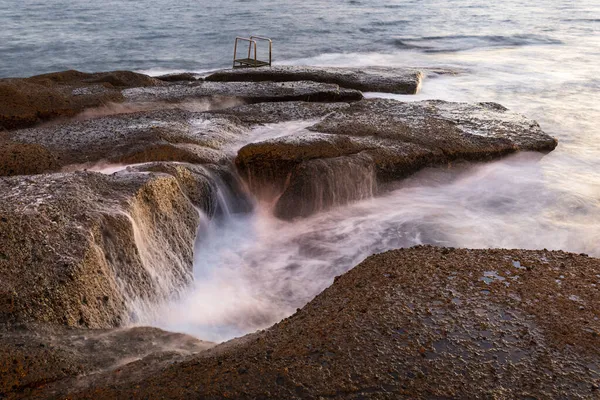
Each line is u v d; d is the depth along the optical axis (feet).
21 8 129.70
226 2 146.10
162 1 146.92
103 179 17.19
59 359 11.25
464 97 42.73
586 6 127.75
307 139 23.72
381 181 23.82
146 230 16.67
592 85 46.78
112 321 13.84
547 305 12.72
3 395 10.35
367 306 12.76
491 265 14.79
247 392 10.16
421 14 116.26
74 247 13.89
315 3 145.07
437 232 21.11
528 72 52.80
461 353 11.05
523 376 10.44
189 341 12.73
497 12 117.29
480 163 25.72
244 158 22.95
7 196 15.20
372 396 9.99
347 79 43.11
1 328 11.94
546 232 21.21
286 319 13.32
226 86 37.50
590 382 10.31
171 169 20.20
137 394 10.27
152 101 33.73
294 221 22.08
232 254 20.07
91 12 121.49
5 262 13.04
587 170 27.02
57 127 26.23
